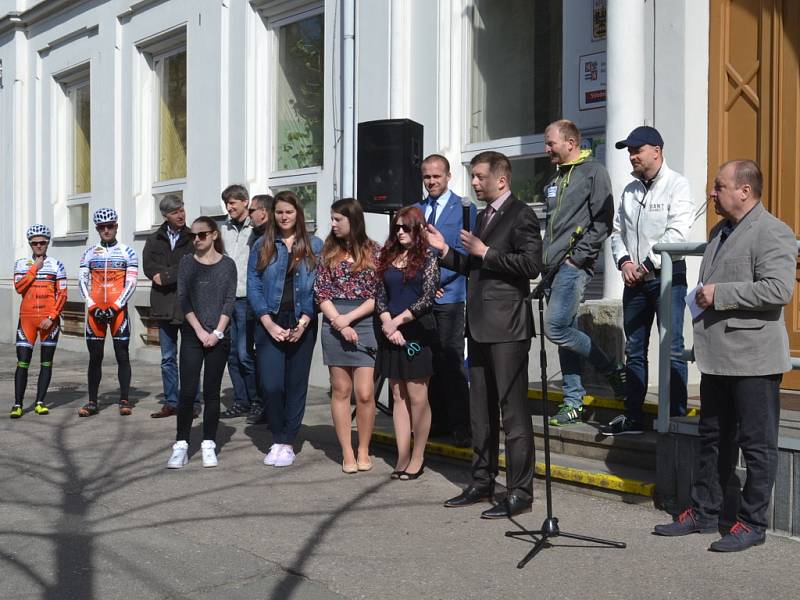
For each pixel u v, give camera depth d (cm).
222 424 772
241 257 788
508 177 507
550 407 638
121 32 1299
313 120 1019
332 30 962
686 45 657
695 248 492
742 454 464
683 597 378
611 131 673
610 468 550
